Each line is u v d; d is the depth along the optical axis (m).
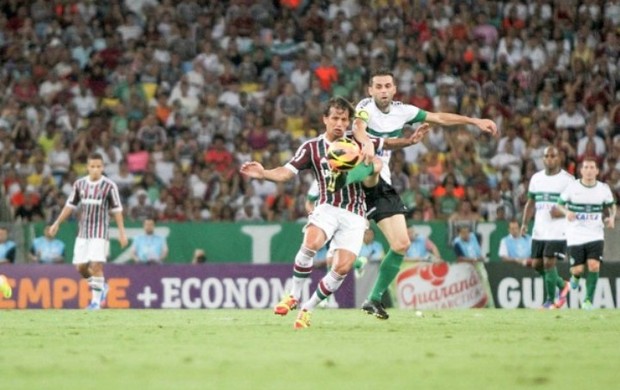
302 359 13.70
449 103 47.88
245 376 11.84
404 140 21.17
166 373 12.13
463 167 45.22
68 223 38.66
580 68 50.22
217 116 46.84
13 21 49.44
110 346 15.84
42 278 36.34
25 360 13.66
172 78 48.44
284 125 46.78
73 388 10.72
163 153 45.09
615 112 48.34
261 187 44.28
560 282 32.69
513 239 38.59
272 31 50.31
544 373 12.22
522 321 23.14
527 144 47.03
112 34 49.34
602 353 14.80
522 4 52.00
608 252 38.06
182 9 50.41
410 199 43.12
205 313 27.97
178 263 38.09
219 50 49.25
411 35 50.56
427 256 39.12
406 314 27.12
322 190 19.89
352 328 20.06
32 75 47.97
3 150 44.91
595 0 52.50
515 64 50.06
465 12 51.22
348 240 19.78
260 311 30.05
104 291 32.72
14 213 42.34
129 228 38.88
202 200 42.91
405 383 11.19
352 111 19.69
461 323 22.17
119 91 47.66
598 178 46.25
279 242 39.50
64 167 44.81
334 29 50.47
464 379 11.56
